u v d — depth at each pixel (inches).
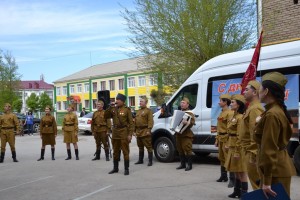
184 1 680.4
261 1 612.4
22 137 1023.6
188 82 442.0
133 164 448.1
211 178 348.8
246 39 671.8
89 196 292.0
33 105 2795.3
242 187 256.7
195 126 425.4
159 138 459.5
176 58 708.0
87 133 1060.5
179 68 710.5
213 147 409.7
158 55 720.3
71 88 2775.6
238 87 389.7
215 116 406.6
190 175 365.7
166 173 380.2
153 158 498.3
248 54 387.5
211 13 660.1
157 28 700.7
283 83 148.6
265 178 142.4
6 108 509.0
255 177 202.1
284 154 149.2
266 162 141.9
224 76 404.8
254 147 200.8
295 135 334.0
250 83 205.5
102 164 456.1
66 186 331.3
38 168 439.2
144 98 446.6
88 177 370.3
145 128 438.9
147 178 357.1
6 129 505.4
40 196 296.5
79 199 283.4
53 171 413.4
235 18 671.1
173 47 694.5
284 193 140.3
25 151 644.7
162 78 753.6
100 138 494.6
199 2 664.4
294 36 546.3
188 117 388.5
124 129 380.2
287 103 341.7
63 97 2854.3
